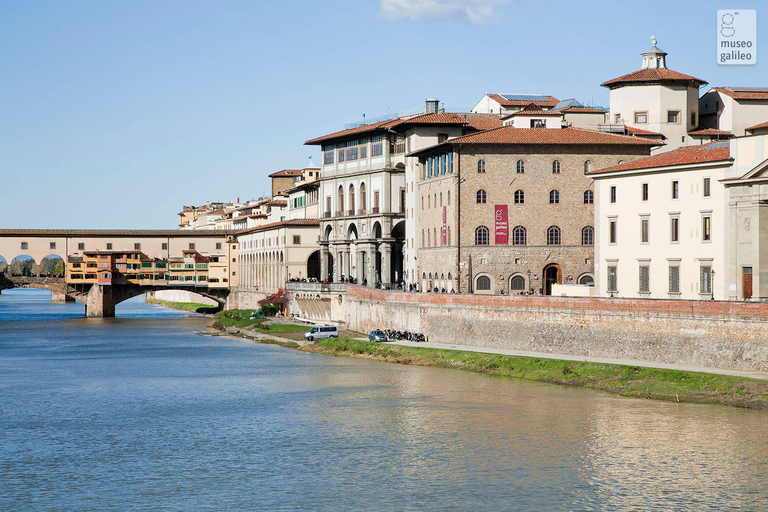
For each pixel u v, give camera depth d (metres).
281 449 74.38
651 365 95.88
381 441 76.12
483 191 138.00
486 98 188.62
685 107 148.50
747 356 89.75
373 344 130.50
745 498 60.78
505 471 67.00
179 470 68.81
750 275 99.31
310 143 192.62
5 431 81.50
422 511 59.34
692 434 74.94
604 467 67.31
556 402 88.06
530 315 113.50
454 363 113.19
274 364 123.69
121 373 116.94
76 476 67.56
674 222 109.69
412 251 160.38
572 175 138.38
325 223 189.88
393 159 169.25
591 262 138.88
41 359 133.75
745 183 98.94
